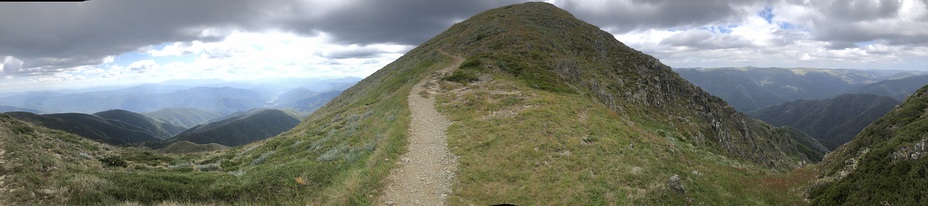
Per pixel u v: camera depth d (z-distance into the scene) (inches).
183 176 900.6
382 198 666.8
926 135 810.8
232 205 759.1
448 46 3816.4
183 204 746.2
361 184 698.2
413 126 1183.6
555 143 974.4
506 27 3710.6
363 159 885.2
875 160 817.5
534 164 843.4
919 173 697.6
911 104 1274.6
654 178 794.8
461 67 2363.4
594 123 1207.6
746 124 4252.0
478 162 845.8
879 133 1235.9
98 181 799.7
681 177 823.1
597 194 707.4
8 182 746.2
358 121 1569.9
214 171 1222.3
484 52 2817.4
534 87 1881.2
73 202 721.0
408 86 2022.6
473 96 1581.0
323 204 676.1
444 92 1791.3
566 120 1209.4
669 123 2502.5
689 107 3432.6
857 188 751.7
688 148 1312.7
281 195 767.1
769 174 1067.9
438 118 1291.8
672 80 3779.5
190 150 4030.5
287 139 1626.5
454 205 653.3
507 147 944.9
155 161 1486.2
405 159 861.8
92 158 1277.1
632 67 3622.0
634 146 1035.3
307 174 842.8
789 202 790.5
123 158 1430.9
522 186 737.0
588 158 882.1
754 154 3043.8
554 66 2586.1
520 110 1307.8
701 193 753.0
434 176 772.6
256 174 899.4
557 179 770.2
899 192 688.4
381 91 2461.9
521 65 2331.4
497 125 1139.3
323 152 1159.6
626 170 821.9
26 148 983.6
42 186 760.3
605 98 2391.7
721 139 2731.3
